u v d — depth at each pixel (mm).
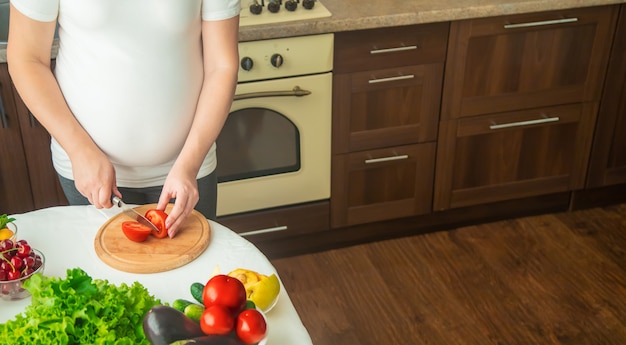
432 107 2615
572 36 2619
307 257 2781
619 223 2955
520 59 2611
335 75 2457
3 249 1285
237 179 2559
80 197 1699
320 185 2652
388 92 2541
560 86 2709
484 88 2631
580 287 2598
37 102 1483
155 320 1036
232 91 1578
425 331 2404
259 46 2314
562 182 2920
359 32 2400
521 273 2672
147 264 1341
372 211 2766
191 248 1387
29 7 1431
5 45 2146
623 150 2922
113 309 1100
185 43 1541
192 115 1620
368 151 2637
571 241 2850
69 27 1505
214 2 1519
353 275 2676
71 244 1418
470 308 2504
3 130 2254
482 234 2898
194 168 1506
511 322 2438
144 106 1560
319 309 2508
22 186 2381
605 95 2771
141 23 1480
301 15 2338
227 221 2619
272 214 2654
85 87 1542
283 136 2521
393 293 2580
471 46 2535
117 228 1439
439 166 2742
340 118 2541
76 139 1485
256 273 1292
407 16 2375
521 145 2793
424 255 2779
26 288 1149
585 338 2367
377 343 2355
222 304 1094
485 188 2844
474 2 2477
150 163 1649
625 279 2639
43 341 1044
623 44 2684
